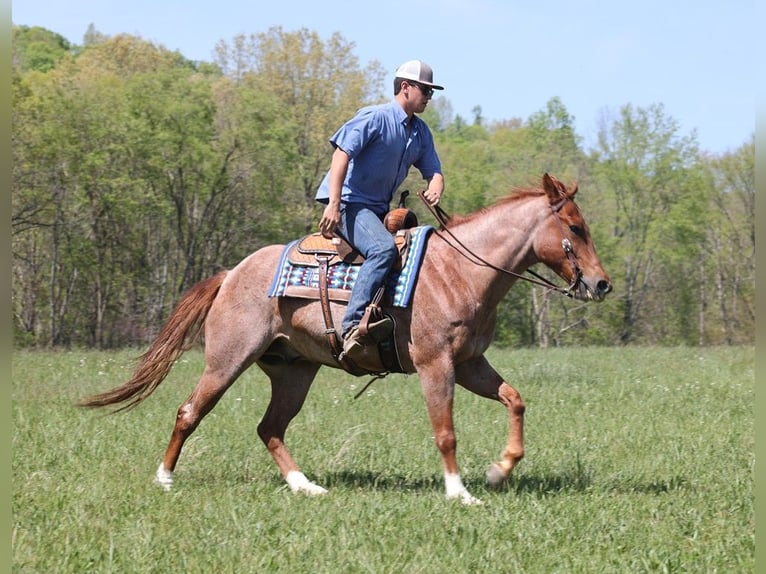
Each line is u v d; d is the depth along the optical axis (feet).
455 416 41.09
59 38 334.03
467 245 26.17
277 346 28.25
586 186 169.07
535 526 21.94
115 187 127.24
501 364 72.74
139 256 139.23
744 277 170.50
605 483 27.40
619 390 52.06
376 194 26.78
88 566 19.13
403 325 25.76
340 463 31.12
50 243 139.85
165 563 19.39
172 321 28.55
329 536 20.92
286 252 27.63
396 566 19.06
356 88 153.38
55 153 125.59
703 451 32.37
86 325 143.43
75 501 24.25
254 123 138.62
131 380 28.43
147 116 132.46
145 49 191.11
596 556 19.77
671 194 168.45
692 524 22.27
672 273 175.73
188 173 136.05
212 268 144.05
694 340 176.24
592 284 25.75
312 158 146.82
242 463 30.83
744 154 166.40
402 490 26.73
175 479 28.07
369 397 47.32
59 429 35.50
